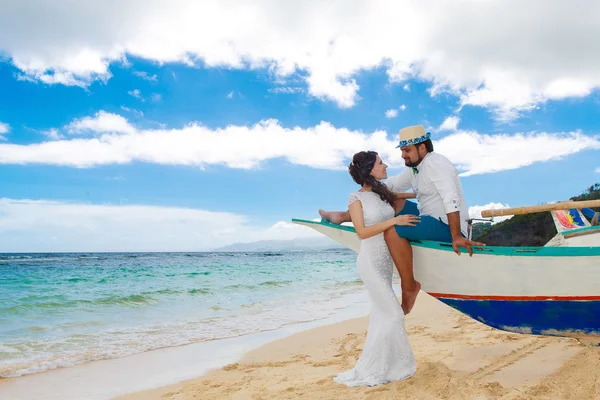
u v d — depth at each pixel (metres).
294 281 16.61
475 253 3.50
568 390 3.17
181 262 37.34
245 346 5.92
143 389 4.19
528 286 3.49
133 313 8.91
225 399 3.64
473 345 4.95
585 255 3.30
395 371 3.57
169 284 15.55
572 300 3.42
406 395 3.16
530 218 25.12
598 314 3.40
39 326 7.44
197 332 6.93
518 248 3.45
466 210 3.79
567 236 5.98
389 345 3.56
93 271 23.52
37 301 10.47
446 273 3.68
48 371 4.81
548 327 3.57
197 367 4.93
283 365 4.86
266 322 7.78
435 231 3.63
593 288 3.34
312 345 5.86
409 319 7.21
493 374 3.80
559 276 3.40
